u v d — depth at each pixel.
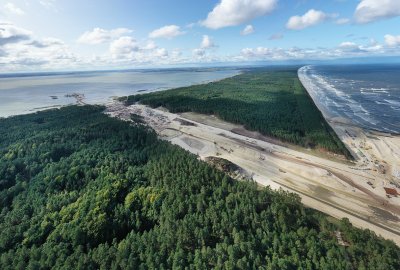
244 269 56.66
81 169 102.75
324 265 57.09
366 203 91.88
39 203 85.19
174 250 64.25
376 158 127.50
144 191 86.56
